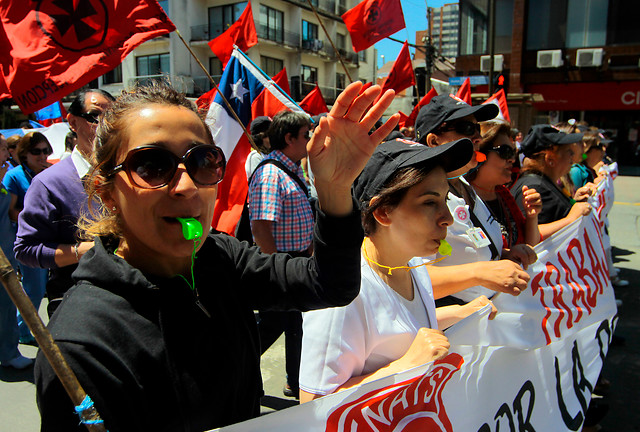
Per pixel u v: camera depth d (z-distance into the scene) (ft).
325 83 112.27
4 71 7.57
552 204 10.50
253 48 92.79
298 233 9.85
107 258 3.18
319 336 4.53
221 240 4.28
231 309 3.72
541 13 64.69
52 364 2.68
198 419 3.15
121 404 2.84
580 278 8.44
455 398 5.03
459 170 6.37
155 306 3.14
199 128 3.36
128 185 3.12
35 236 7.59
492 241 7.70
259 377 3.94
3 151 12.75
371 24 18.30
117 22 7.75
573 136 10.18
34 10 7.54
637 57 60.64
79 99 7.81
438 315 6.20
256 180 9.66
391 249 4.99
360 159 3.51
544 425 6.69
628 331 14.35
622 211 35.65
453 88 70.18
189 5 89.30
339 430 3.88
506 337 6.24
